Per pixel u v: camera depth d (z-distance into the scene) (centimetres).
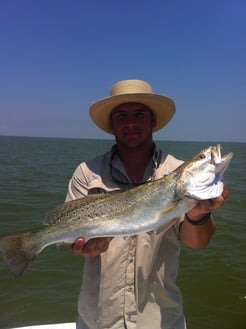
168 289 103
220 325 199
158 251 102
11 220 399
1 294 228
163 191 99
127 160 110
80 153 2178
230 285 244
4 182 720
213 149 98
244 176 913
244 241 333
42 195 571
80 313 108
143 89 111
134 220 101
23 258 105
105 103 109
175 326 103
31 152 2122
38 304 218
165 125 125
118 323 101
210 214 98
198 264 275
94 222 102
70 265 268
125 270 101
